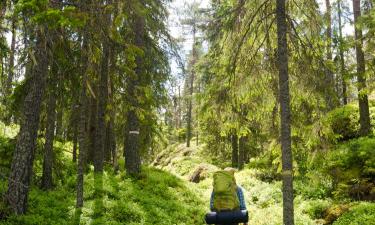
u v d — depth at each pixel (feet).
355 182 46.24
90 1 33.78
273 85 32.99
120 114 69.00
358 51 63.10
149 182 56.85
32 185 45.01
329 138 30.81
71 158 69.15
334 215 39.11
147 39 60.29
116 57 51.26
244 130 34.27
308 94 30.81
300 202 46.80
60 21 24.48
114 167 61.72
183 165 127.24
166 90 66.03
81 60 40.96
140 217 41.11
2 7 26.04
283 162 29.53
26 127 35.17
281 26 30.48
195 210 48.06
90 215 38.83
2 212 33.55
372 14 53.11
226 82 32.65
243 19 32.12
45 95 43.27
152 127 68.28
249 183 63.10
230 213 25.73
